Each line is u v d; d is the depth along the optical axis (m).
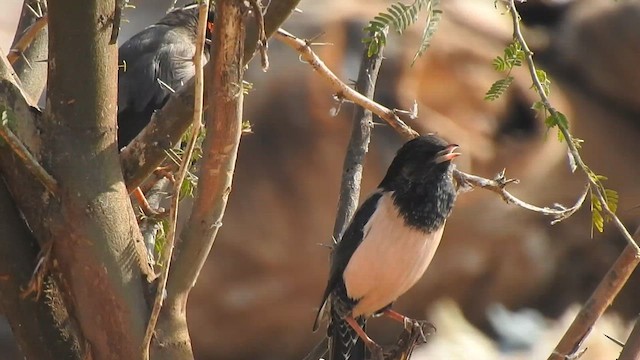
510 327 17.75
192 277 5.04
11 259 5.18
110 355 5.04
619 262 5.85
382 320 17.47
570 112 18.28
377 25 5.42
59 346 5.30
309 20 15.70
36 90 7.05
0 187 5.18
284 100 15.88
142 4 16.16
